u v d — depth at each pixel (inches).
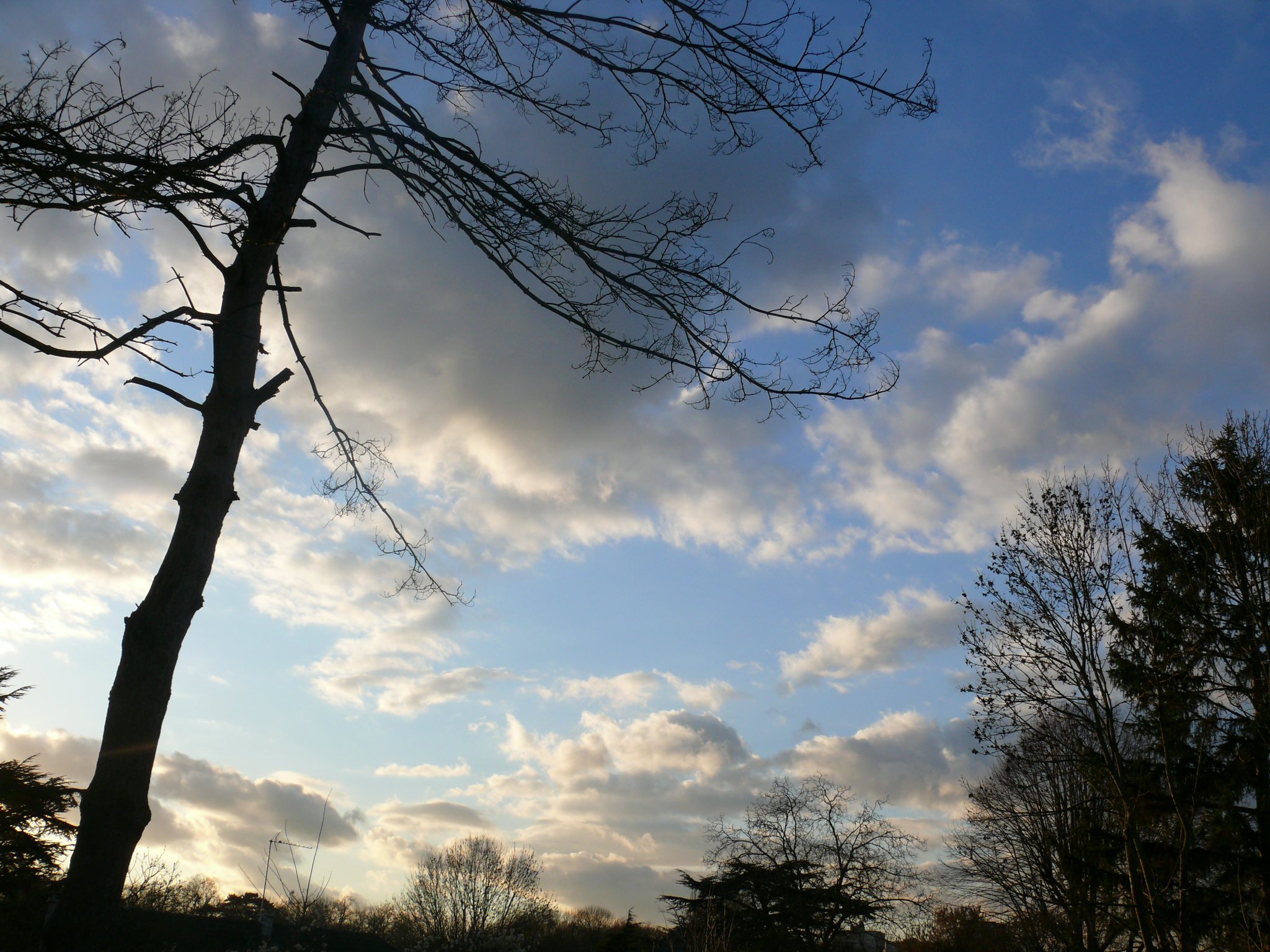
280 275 261.1
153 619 212.7
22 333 208.4
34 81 208.4
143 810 204.7
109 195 209.5
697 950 1416.1
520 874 1925.4
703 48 260.2
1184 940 623.5
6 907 720.3
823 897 1413.6
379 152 273.9
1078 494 668.7
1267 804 731.4
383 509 311.1
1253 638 676.1
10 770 740.0
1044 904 1003.9
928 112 261.0
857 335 271.0
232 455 231.9
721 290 271.7
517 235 275.7
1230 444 721.0
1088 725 646.5
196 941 1041.5
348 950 1294.3
